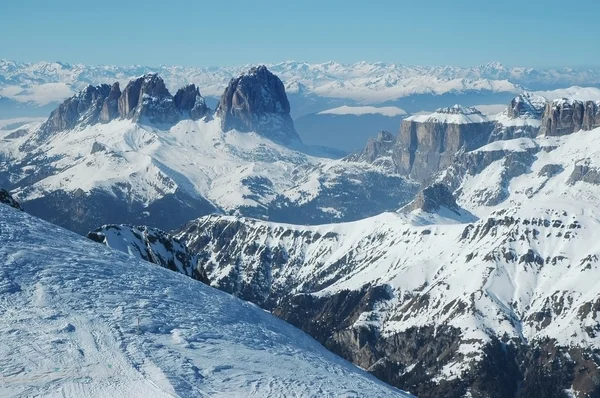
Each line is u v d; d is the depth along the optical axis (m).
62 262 130.62
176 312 123.44
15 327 104.50
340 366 127.19
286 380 106.25
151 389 93.25
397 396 114.88
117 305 118.62
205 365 104.75
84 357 99.31
